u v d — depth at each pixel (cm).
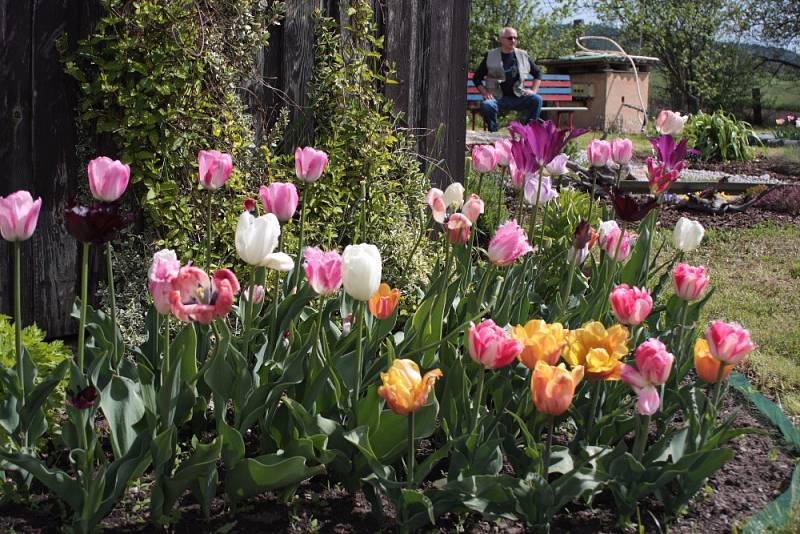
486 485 253
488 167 355
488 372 309
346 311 315
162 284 221
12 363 286
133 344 381
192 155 404
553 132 318
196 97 398
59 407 295
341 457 263
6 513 254
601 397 311
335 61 478
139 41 379
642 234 369
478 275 399
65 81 373
